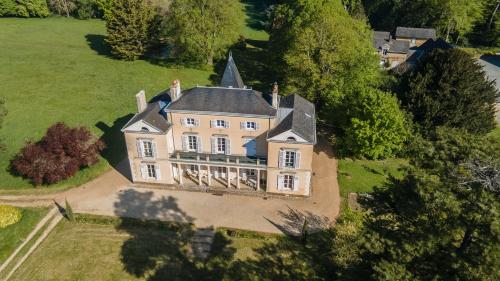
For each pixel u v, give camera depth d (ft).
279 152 175.22
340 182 197.47
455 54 207.51
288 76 253.03
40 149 186.91
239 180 193.88
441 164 100.63
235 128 182.19
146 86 291.99
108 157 213.25
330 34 241.55
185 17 304.09
